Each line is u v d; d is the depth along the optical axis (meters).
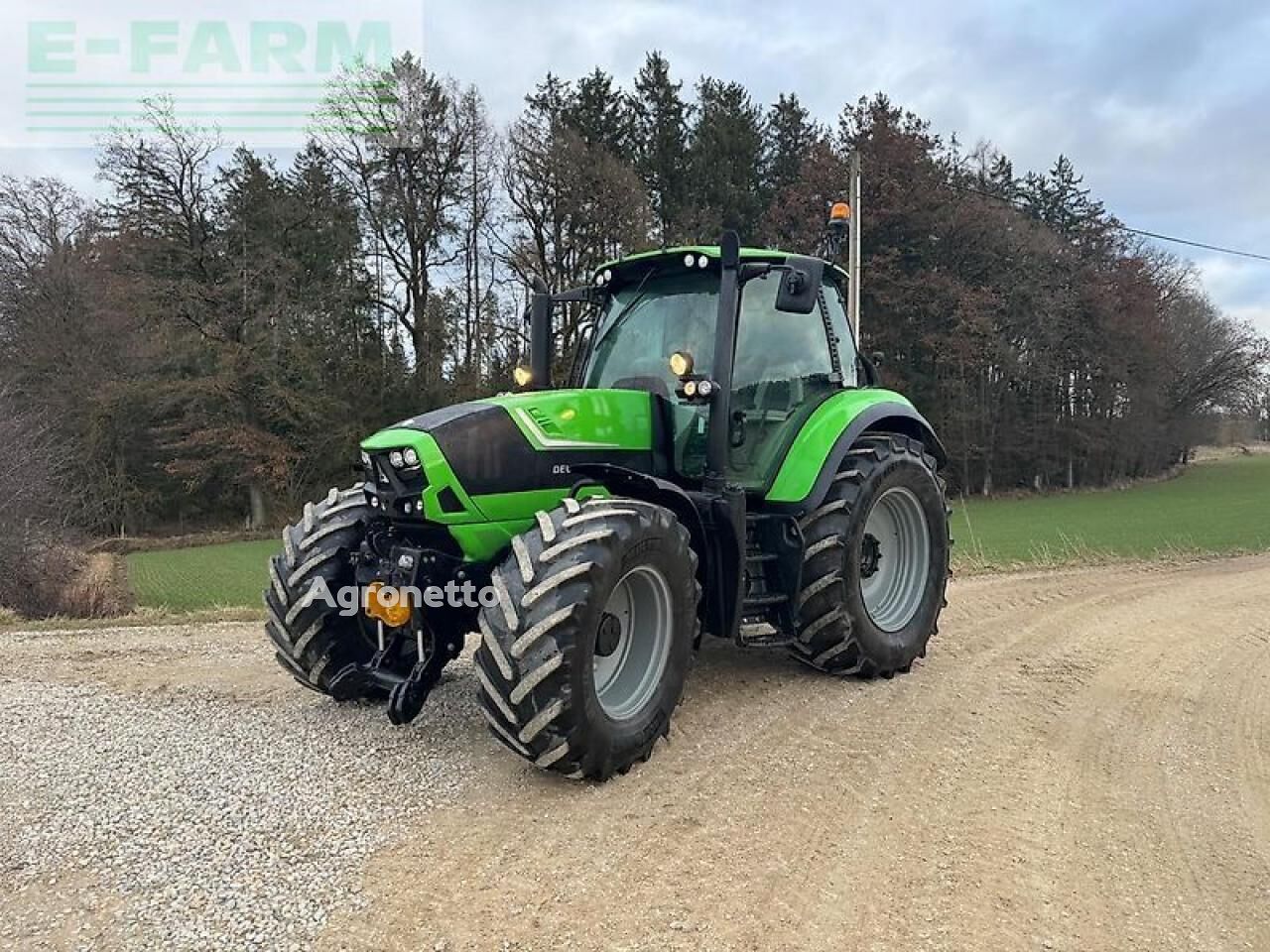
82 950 2.48
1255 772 3.99
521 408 4.04
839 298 5.72
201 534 30.22
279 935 2.55
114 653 5.87
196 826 3.17
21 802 3.35
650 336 4.85
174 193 30.30
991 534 20.83
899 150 34.53
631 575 3.78
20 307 27.97
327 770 3.67
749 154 35.59
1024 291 37.22
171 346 29.78
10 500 13.63
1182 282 46.97
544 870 2.94
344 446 32.00
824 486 4.74
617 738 3.59
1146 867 3.11
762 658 5.57
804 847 3.15
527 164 31.59
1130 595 8.58
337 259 32.47
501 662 3.36
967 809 3.50
